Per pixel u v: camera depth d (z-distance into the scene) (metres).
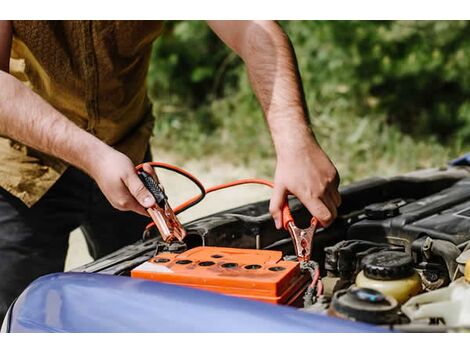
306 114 1.79
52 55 1.92
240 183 1.70
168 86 6.31
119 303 1.20
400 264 1.27
